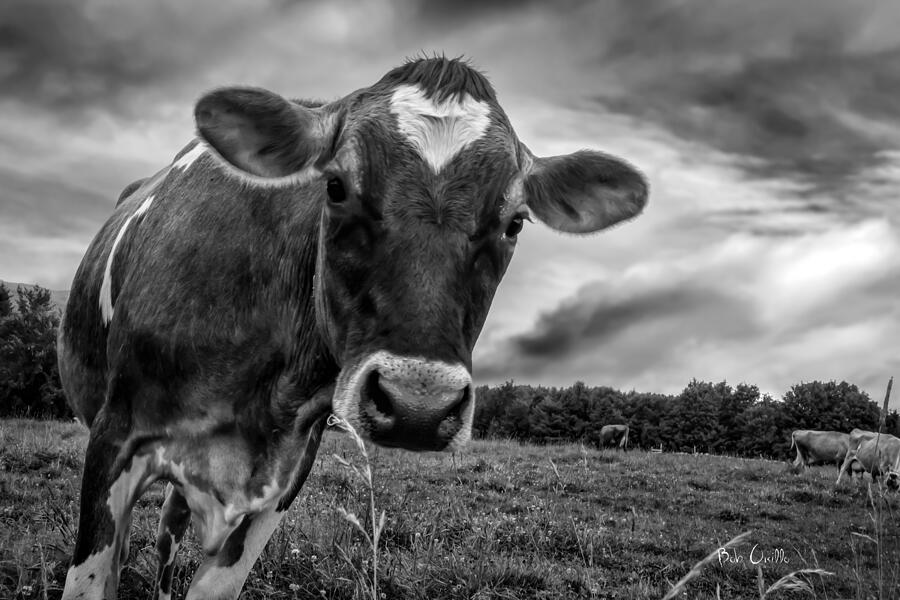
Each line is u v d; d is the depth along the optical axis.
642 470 20.91
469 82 3.55
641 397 59.84
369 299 3.16
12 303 31.48
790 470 24.80
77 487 9.49
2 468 10.42
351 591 5.68
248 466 4.07
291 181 3.58
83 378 5.18
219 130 3.44
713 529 12.97
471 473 15.44
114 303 4.61
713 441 57.62
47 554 5.64
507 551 8.91
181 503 4.98
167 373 3.98
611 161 4.03
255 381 4.03
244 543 4.21
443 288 3.09
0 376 26.80
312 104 4.54
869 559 11.32
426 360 2.94
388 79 3.56
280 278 4.00
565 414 55.91
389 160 3.25
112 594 3.89
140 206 4.94
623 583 8.66
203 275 4.04
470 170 3.27
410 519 8.77
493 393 59.84
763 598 3.13
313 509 8.37
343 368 3.19
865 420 56.03
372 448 14.46
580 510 13.15
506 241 3.47
